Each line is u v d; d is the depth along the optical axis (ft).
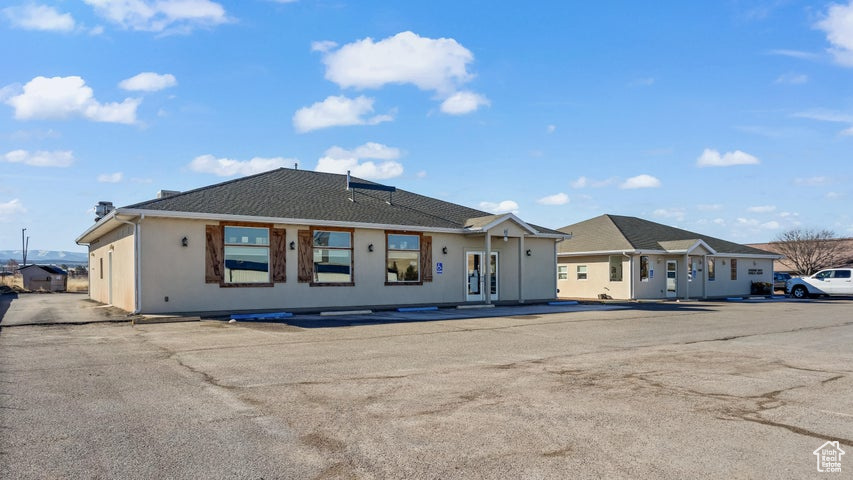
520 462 16.61
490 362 32.63
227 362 32.14
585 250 106.83
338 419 20.81
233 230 61.00
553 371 30.01
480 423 20.39
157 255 56.95
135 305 56.13
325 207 70.95
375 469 16.03
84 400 23.27
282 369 30.14
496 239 82.28
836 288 107.04
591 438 18.79
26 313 63.36
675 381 27.66
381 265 70.90
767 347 39.65
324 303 66.28
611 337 44.32
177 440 18.35
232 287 60.54
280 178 79.92
